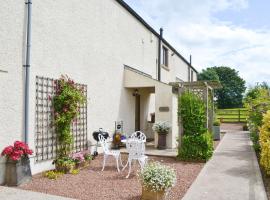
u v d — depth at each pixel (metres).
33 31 7.79
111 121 12.15
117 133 12.18
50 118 8.39
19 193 5.98
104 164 8.44
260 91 15.81
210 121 12.29
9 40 7.05
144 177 5.62
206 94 10.41
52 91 8.48
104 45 11.61
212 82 10.62
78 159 8.58
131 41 14.34
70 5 9.40
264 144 7.59
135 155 7.89
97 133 10.41
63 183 6.94
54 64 8.61
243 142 15.18
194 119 10.06
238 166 8.95
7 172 6.70
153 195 5.55
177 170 8.50
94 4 10.87
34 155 7.80
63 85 8.70
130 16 14.24
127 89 13.78
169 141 12.64
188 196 6.00
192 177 7.65
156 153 11.18
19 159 6.71
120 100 13.05
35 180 7.17
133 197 5.90
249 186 6.73
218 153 11.52
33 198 5.64
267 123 8.07
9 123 7.02
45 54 8.24
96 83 10.96
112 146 12.07
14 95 7.18
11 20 7.11
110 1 12.16
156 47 18.12
